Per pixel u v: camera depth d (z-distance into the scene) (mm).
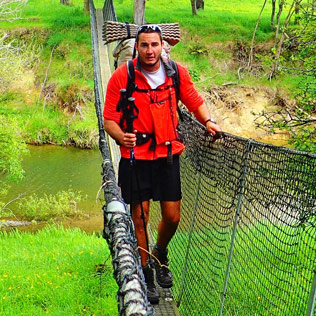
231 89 26750
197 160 4520
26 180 19641
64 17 33062
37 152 23734
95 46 13609
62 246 9930
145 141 3658
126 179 3760
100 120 5336
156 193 3807
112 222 2377
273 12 30609
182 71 3648
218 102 26484
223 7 38656
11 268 8125
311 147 10305
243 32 30016
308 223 2260
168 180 3783
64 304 6684
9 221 16203
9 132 17703
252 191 2980
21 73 23703
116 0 37281
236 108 26266
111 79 3629
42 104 27469
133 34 5215
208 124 3699
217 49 28969
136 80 3586
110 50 13961
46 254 9008
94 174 20484
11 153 17812
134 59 3646
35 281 7402
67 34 31547
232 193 3408
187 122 5066
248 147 3084
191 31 30219
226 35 29875
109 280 7359
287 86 26109
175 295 4855
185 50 29031
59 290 7047
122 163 3777
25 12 34469
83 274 7625
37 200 17109
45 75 29141
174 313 4219
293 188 2412
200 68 28188
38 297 6895
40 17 33781
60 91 27703
